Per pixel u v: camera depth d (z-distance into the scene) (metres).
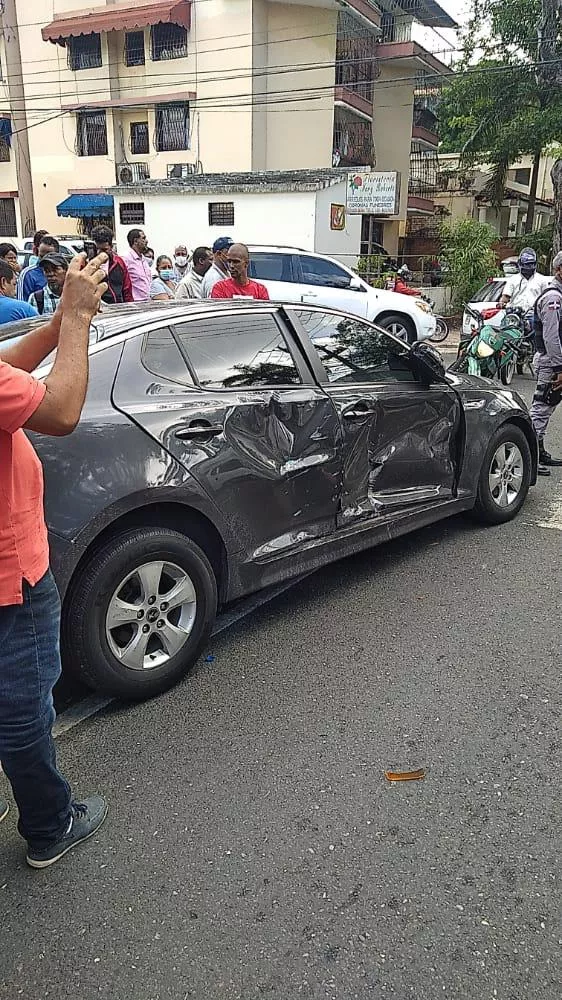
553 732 3.08
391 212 17.88
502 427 5.26
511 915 2.22
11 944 2.14
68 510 2.85
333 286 12.62
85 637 2.99
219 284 6.21
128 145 27.12
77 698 3.36
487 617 4.05
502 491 5.42
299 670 3.54
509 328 11.10
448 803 2.68
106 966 2.06
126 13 24.92
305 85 25.31
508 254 25.73
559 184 18.94
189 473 3.25
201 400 3.40
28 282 7.14
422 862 2.41
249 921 2.20
